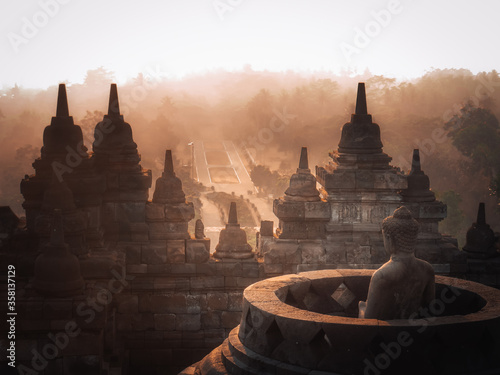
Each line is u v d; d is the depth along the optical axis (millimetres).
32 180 13883
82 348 12133
